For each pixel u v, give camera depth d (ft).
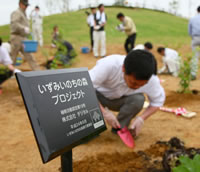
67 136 3.84
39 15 32.45
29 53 17.08
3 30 60.13
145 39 45.27
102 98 8.84
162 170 6.33
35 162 7.22
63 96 4.04
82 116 4.22
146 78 5.82
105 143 8.35
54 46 33.58
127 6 111.96
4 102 13.62
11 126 10.14
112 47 35.63
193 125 9.76
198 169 3.15
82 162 6.95
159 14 99.55
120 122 8.68
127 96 8.40
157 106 8.20
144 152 7.50
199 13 18.63
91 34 30.48
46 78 3.91
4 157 7.54
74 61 25.90
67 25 62.85
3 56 14.76
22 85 3.54
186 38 48.65
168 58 20.24
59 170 6.71
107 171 6.41
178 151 6.50
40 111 3.62
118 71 7.50
